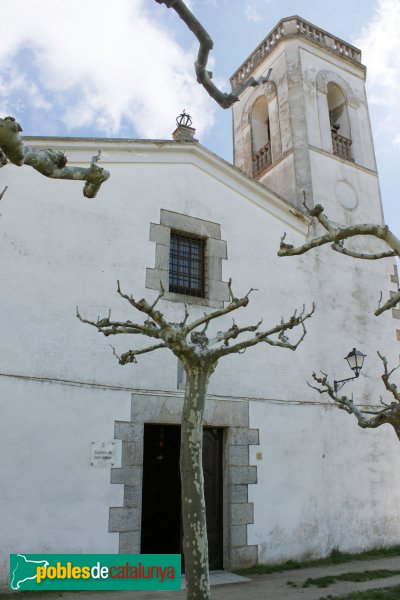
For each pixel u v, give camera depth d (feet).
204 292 30.76
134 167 30.01
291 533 28.99
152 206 29.86
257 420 29.71
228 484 27.89
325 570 26.84
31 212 25.79
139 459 25.35
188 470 14.98
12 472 22.20
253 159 46.06
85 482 23.70
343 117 44.98
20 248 24.98
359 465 33.01
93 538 23.26
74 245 26.55
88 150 28.73
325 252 36.65
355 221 39.86
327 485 31.27
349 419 33.53
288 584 23.77
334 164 40.83
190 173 32.14
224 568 26.89
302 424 31.42
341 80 45.42
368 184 42.50
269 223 34.78
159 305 28.22
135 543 24.18
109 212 28.19
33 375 23.70
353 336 35.70
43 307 24.80
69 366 24.71
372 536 32.12
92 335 25.73
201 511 14.65
